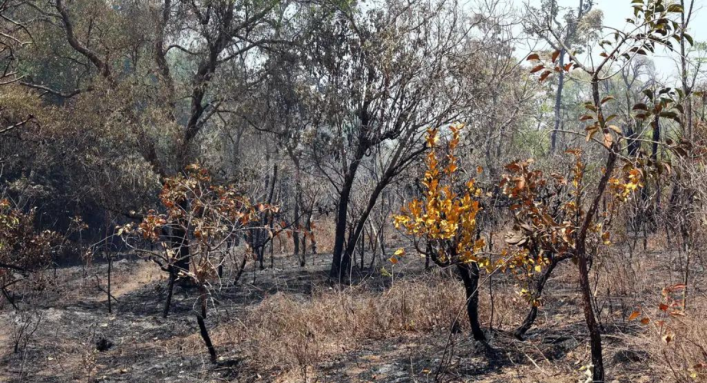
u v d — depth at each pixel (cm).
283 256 2411
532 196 663
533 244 679
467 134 1345
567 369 721
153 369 979
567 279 1188
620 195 754
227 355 1002
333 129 1825
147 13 2038
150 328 1326
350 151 1825
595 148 1058
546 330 876
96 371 1002
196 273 988
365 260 2012
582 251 604
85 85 2211
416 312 1016
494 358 796
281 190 2292
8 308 1503
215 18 2098
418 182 1128
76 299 1686
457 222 750
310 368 862
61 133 2061
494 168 1196
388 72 1633
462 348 845
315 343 946
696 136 884
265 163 2094
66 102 2505
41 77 2669
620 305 939
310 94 1797
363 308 1059
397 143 1747
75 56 2539
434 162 768
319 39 1820
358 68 1728
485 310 965
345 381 794
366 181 2017
